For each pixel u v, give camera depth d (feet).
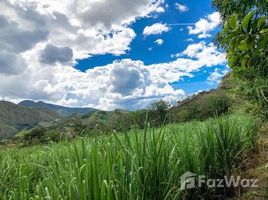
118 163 10.78
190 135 17.12
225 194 14.98
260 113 20.70
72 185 9.68
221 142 16.30
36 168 17.19
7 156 21.62
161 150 12.57
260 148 19.33
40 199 10.11
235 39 8.76
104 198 9.30
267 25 8.45
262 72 15.98
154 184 11.63
